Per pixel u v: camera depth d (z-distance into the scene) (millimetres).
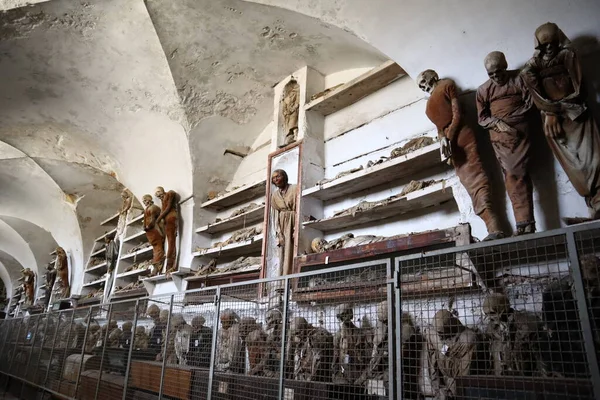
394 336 2977
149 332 5660
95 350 6598
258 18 6809
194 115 8836
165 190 10383
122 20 7559
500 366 2982
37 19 7648
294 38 6961
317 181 6902
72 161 12500
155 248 9945
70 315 7664
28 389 8664
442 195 5105
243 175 9539
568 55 3533
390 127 6352
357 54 6691
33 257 19422
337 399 3285
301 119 7199
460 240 4129
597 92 3746
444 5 4770
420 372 3322
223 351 4398
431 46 5027
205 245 9445
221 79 8344
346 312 3762
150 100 9055
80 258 15234
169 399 4805
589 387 2258
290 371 3906
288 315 3676
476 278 3350
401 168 5629
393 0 5156
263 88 8414
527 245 3090
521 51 4348
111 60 8562
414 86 6180
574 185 3521
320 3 5906
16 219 17516
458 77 4793
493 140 4047
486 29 4551
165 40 7633
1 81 9133
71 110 10195
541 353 2873
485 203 4133
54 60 8672
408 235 4578
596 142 3420
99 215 14992
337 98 6914
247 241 7867
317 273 3480
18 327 10117
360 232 6270
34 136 11523
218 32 7367
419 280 3170
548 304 3000
